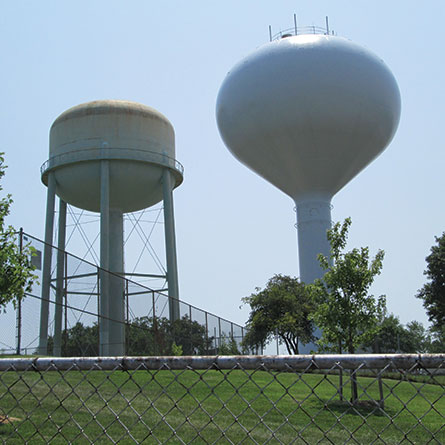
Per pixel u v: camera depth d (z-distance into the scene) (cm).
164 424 1189
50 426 1123
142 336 2906
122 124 3688
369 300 1823
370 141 4053
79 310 2695
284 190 4416
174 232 3784
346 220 1834
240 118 4109
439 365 392
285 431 1162
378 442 1077
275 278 4762
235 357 423
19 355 2258
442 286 4416
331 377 2236
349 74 3916
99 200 3812
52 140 3775
